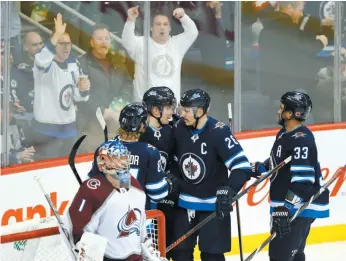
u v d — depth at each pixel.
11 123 14.71
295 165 12.36
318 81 18.45
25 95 14.88
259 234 17.27
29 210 14.65
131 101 16.33
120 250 9.34
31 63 14.89
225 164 12.25
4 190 14.31
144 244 9.71
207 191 12.44
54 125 15.30
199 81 17.11
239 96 17.52
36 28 14.90
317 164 12.84
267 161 13.54
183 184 12.54
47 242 9.95
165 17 16.45
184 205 12.54
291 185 12.34
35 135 15.07
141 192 9.45
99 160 9.19
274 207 12.84
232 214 16.88
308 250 17.33
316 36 18.28
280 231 12.09
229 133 12.23
